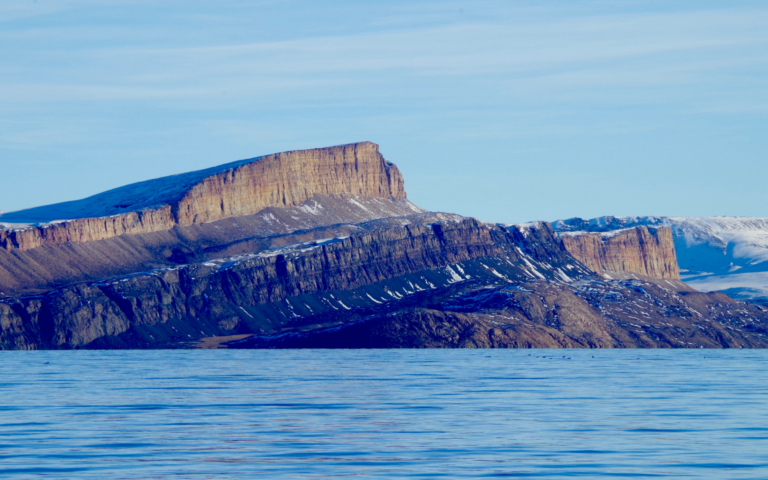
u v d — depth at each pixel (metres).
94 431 189.62
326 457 155.50
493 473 140.12
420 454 158.88
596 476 137.88
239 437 181.00
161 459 153.12
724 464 149.00
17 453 158.62
